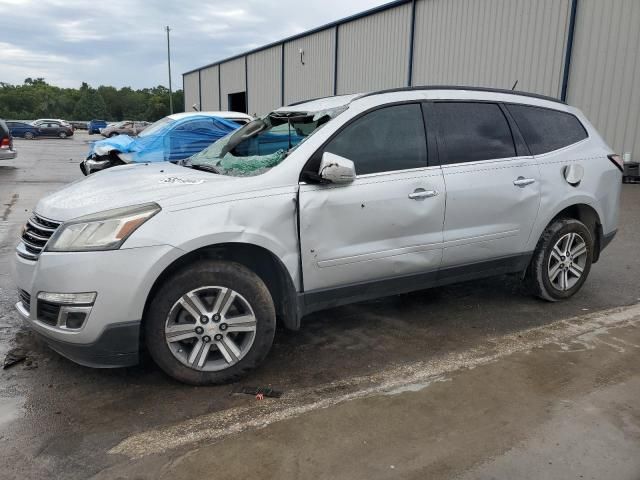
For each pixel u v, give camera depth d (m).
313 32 24.20
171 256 3.12
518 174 4.39
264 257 3.59
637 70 11.98
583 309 4.79
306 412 3.11
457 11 16.34
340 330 4.34
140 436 2.87
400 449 2.76
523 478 2.54
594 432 2.90
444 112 4.19
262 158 3.82
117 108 118.88
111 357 3.16
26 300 3.40
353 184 3.67
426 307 4.85
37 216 3.48
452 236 4.10
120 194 3.35
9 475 2.55
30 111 112.25
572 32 13.07
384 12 19.59
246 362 3.42
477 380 3.48
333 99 4.27
